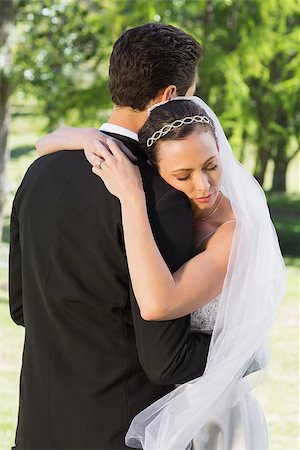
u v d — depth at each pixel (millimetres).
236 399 2332
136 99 2236
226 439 2387
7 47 9047
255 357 2396
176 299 2104
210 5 17656
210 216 2273
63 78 9797
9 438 5062
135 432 2240
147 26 2246
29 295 2365
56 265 2256
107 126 2307
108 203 2182
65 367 2285
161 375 2164
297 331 9156
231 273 2197
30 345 2385
